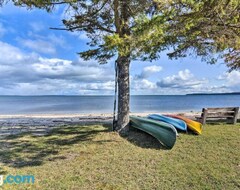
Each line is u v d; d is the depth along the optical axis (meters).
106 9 8.68
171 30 6.82
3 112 28.20
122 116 8.92
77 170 5.83
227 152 7.06
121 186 5.09
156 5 6.70
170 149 7.36
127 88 8.97
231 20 6.74
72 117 17.62
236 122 11.45
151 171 5.80
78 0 7.46
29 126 11.94
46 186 5.04
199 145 7.71
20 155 6.87
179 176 5.55
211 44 8.80
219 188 5.05
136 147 7.52
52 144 7.95
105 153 6.98
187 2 6.19
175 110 29.66
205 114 10.91
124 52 6.75
